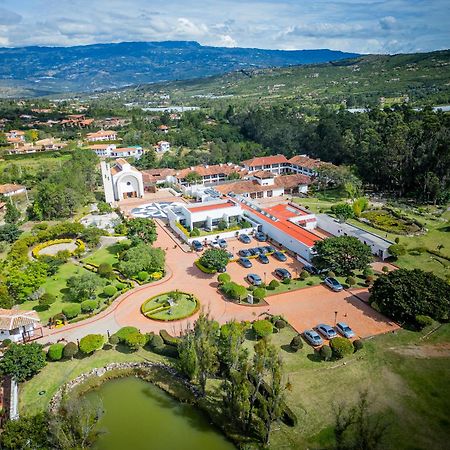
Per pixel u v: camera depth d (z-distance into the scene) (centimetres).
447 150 11525
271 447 4216
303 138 17850
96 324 6419
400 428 4356
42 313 6738
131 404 4959
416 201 12125
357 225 10344
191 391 5047
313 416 4547
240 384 4331
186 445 4378
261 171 14150
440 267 8031
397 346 5703
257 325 5912
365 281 7550
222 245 9150
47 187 11606
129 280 7738
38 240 9550
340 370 5259
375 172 13312
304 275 7669
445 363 5350
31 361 5172
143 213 11725
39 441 3962
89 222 11200
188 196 13250
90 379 5266
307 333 5862
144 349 5859
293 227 9469
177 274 8019
